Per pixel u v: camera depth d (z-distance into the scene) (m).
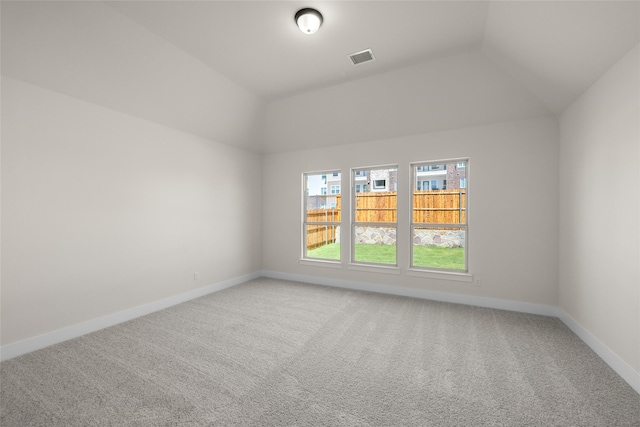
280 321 3.04
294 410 1.64
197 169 4.01
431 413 1.61
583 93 2.51
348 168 4.42
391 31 2.50
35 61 2.28
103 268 2.91
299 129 4.41
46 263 2.50
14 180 2.31
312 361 2.20
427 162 3.88
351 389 1.84
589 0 1.68
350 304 3.60
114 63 2.60
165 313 3.31
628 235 1.89
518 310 3.29
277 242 5.12
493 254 3.43
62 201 2.60
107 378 1.97
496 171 3.41
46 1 1.99
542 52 2.33
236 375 2.01
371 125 3.96
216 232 4.32
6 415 1.60
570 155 2.81
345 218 4.45
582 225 2.55
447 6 2.19
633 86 1.82
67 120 2.63
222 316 3.20
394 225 4.10
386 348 2.41
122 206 3.09
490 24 2.37
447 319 3.06
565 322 2.91
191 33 2.51
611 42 1.85
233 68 3.12
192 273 3.91
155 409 1.65
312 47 2.74
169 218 3.62
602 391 1.80
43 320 2.47
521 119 3.28
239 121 4.18
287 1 2.13
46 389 1.84
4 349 2.23
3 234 2.26
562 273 3.00
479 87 3.11
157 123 3.47
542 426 1.50
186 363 2.17
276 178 5.13
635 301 1.82
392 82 3.31
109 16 2.23
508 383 1.89
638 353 1.79
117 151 3.04
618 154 1.99
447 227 3.74
